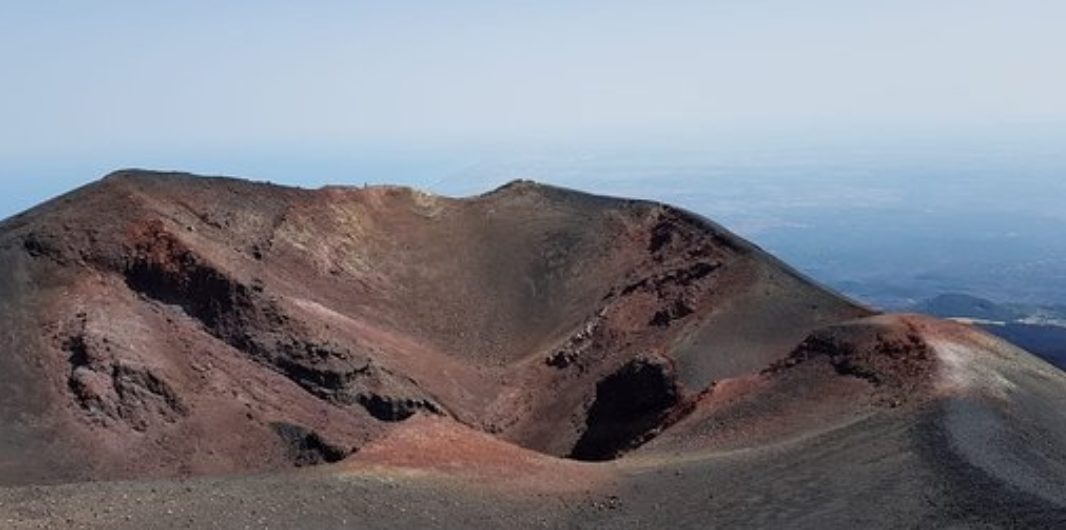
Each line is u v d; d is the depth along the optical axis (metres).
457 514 28.19
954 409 34.81
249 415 51.56
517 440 59.97
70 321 52.59
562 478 32.66
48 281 54.91
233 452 49.34
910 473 29.34
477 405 62.72
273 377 55.97
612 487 32.41
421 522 27.19
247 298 58.38
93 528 23.17
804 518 27.73
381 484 28.84
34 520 23.27
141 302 56.28
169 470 46.97
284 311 58.91
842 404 39.34
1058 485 28.91
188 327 56.34
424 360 64.38
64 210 58.97
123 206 60.12
